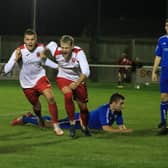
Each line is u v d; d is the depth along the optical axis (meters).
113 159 10.50
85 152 11.19
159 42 14.62
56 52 12.91
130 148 11.77
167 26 14.44
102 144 12.22
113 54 47.94
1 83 36.88
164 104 14.97
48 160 10.30
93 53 47.78
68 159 10.43
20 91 29.67
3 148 11.53
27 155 10.77
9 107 21.05
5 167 9.63
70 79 13.02
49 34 57.84
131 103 23.84
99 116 13.93
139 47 48.03
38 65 13.72
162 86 14.77
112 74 43.38
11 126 15.06
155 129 15.09
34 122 15.06
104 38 48.06
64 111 20.02
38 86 13.73
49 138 12.97
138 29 59.22
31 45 13.42
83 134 13.69
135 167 9.80
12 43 47.81
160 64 14.82
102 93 29.78
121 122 14.13
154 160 10.48
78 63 12.77
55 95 27.56
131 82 39.16
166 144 12.43
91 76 43.25
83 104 13.15
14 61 13.34
